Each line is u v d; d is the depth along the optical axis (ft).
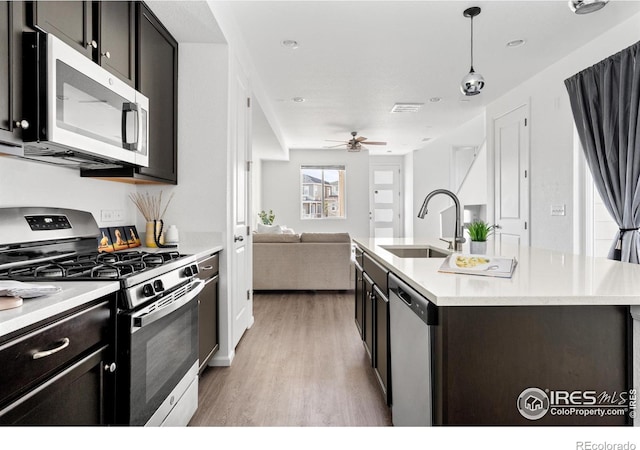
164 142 8.64
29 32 4.66
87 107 5.43
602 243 12.32
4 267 5.22
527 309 3.88
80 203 7.46
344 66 13.06
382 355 7.09
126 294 4.53
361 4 9.26
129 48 7.06
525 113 14.90
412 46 11.53
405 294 5.23
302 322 12.91
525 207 15.05
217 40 9.25
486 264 5.21
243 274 11.32
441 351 3.89
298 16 9.80
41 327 3.34
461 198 22.58
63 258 6.27
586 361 3.88
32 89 4.66
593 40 11.34
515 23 10.27
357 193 30.89
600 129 11.13
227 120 9.43
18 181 5.99
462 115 19.69
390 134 24.49
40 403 3.31
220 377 8.54
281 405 7.25
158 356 5.28
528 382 3.87
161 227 8.98
